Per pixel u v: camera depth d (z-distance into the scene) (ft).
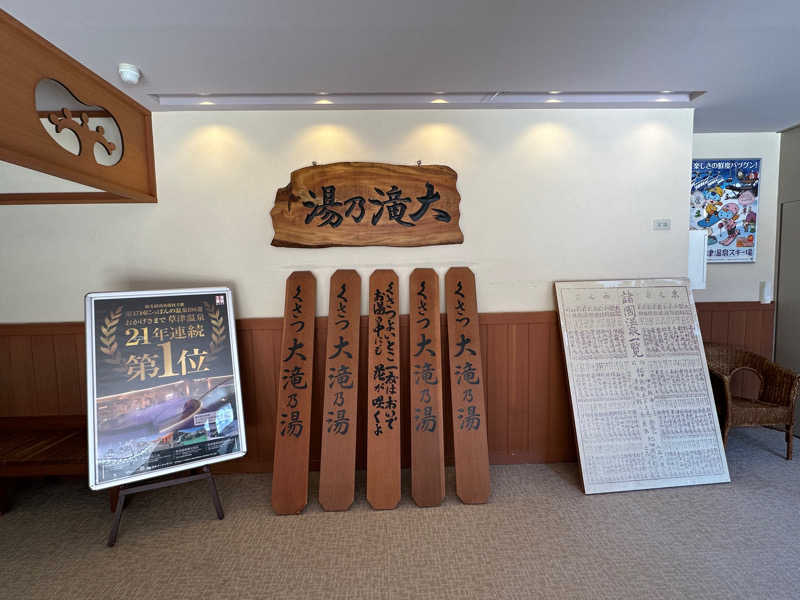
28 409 9.63
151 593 6.37
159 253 9.46
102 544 7.46
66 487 9.29
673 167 9.77
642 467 8.86
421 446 8.61
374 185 9.37
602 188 9.71
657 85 8.42
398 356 9.16
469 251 9.66
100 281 9.48
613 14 5.90
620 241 9.83
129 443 7.63
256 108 9.02
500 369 9.84
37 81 6.11
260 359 9.63
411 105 9.05
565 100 8.98
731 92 8.80
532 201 9.66
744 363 10.55
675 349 9.46
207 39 6.33
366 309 9.63
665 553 6.91
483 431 8.75
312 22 5.95
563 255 9.79
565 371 9.71
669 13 5.84
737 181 11.97
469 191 9.56
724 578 6.38
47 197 8.48
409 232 9.46
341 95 8.68
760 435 11.20
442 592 6.26
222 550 7.25
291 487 8.36
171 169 9.29
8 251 9.36
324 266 9.56
